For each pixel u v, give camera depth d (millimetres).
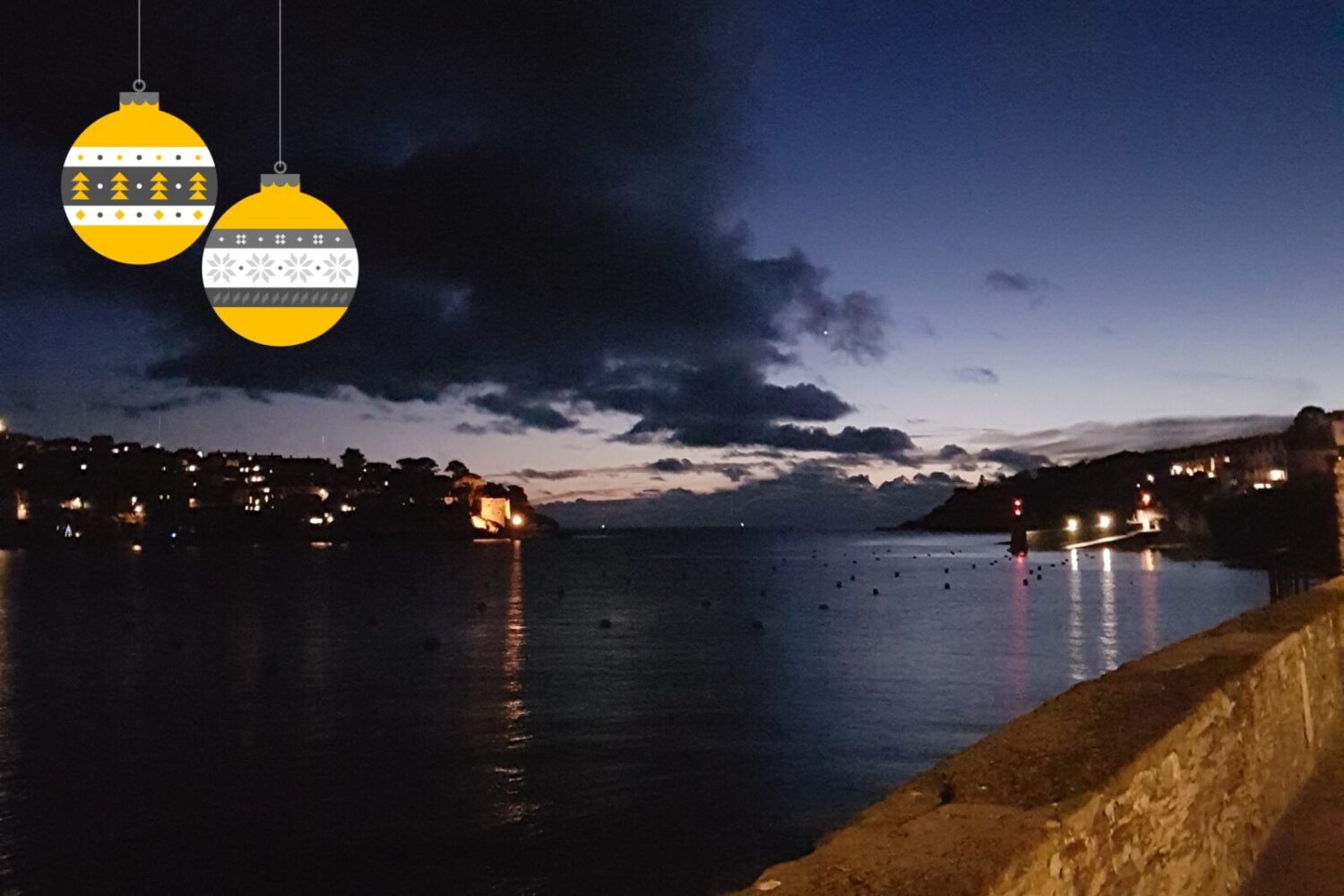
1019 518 161750
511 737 29094
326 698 37438
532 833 19578
